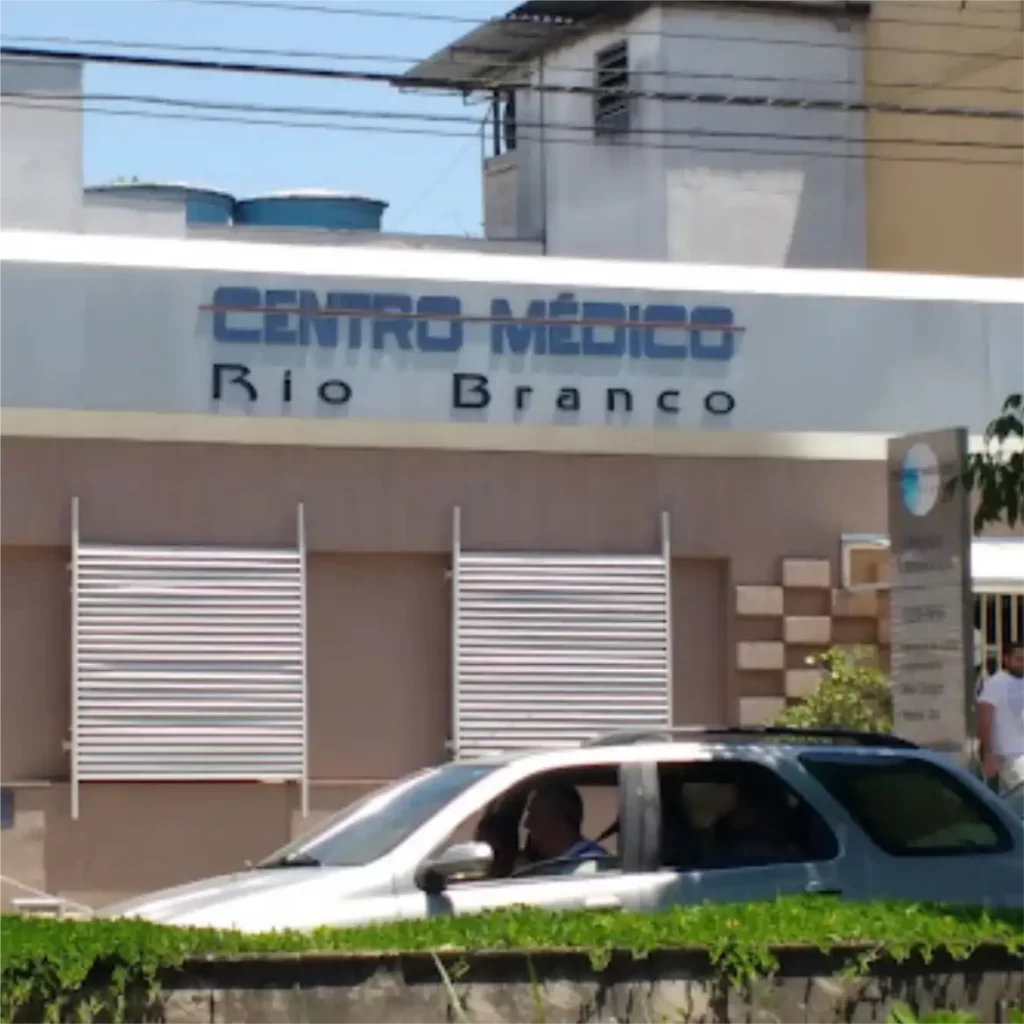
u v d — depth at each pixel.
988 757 17.89
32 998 7.43
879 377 19.77
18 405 17.88
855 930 8.27
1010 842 10.91
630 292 19.19
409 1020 7.70
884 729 18.78
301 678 18.38
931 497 17.09
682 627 19.56
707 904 9.62
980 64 26.70
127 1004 7.50
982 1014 8.14
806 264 27.88
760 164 27.92
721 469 19.64
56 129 23.92
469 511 18.98
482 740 18.75
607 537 19.30
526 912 8.74
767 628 19.59
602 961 7.84
